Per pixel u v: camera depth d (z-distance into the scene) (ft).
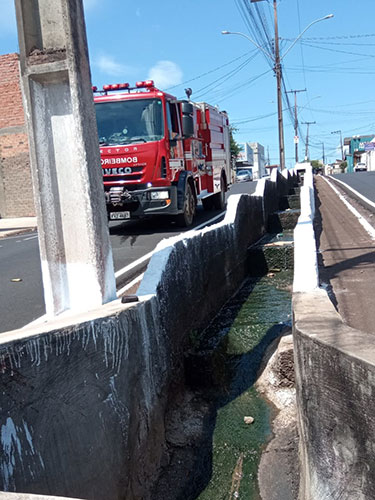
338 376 8.51
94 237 12.78
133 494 11.42
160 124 34.71
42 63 12.35
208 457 13.28
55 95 12.70
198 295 19.45
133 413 11.76
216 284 22.82
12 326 17.10
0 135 67.21
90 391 10.05
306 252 18.81
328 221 38.19
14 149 67.15
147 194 34.78
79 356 9.78
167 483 12.39
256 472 12.53
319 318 10.65
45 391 8.82
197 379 16.65
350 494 8.30
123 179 35.12
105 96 35.32
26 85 12.50
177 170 36.88
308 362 9.48
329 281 20.72
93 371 10.19
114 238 36.29
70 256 13.00
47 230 12.95
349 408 8.27
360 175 108.88
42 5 12.34
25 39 12.34
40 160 12.78
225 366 17.72
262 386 16.53
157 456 12.98
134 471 11.60
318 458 9.38
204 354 16.75
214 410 15.51
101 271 13.00
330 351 8.68
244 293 26.61
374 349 8.29
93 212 12.78
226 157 56.18
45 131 12.80
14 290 22.66
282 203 51.21
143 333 12.67
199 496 11.98
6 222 62.69
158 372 13.70
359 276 21.20
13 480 7.83
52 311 13.08
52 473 8.70
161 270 14.85
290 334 17.83
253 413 15.16
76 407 9.58
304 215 29.27
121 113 35.14
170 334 15.15
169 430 14.25
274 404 15.46
